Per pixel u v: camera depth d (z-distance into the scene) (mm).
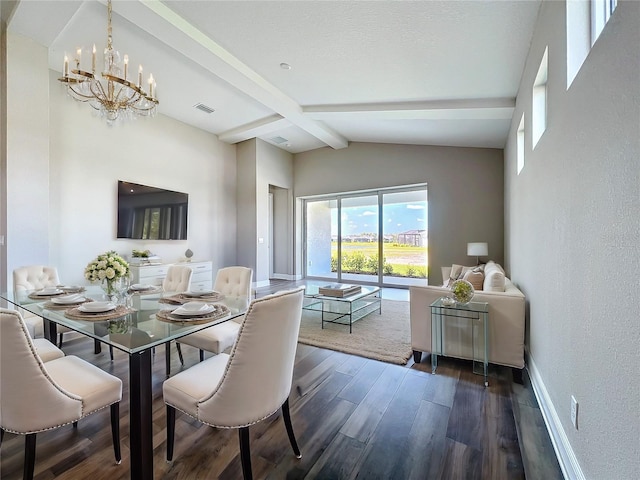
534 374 2236
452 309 2488
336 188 7184
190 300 2230
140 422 1332
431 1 2229
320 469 1464
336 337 3324
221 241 6590
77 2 2742
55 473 1426
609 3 1346
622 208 949
